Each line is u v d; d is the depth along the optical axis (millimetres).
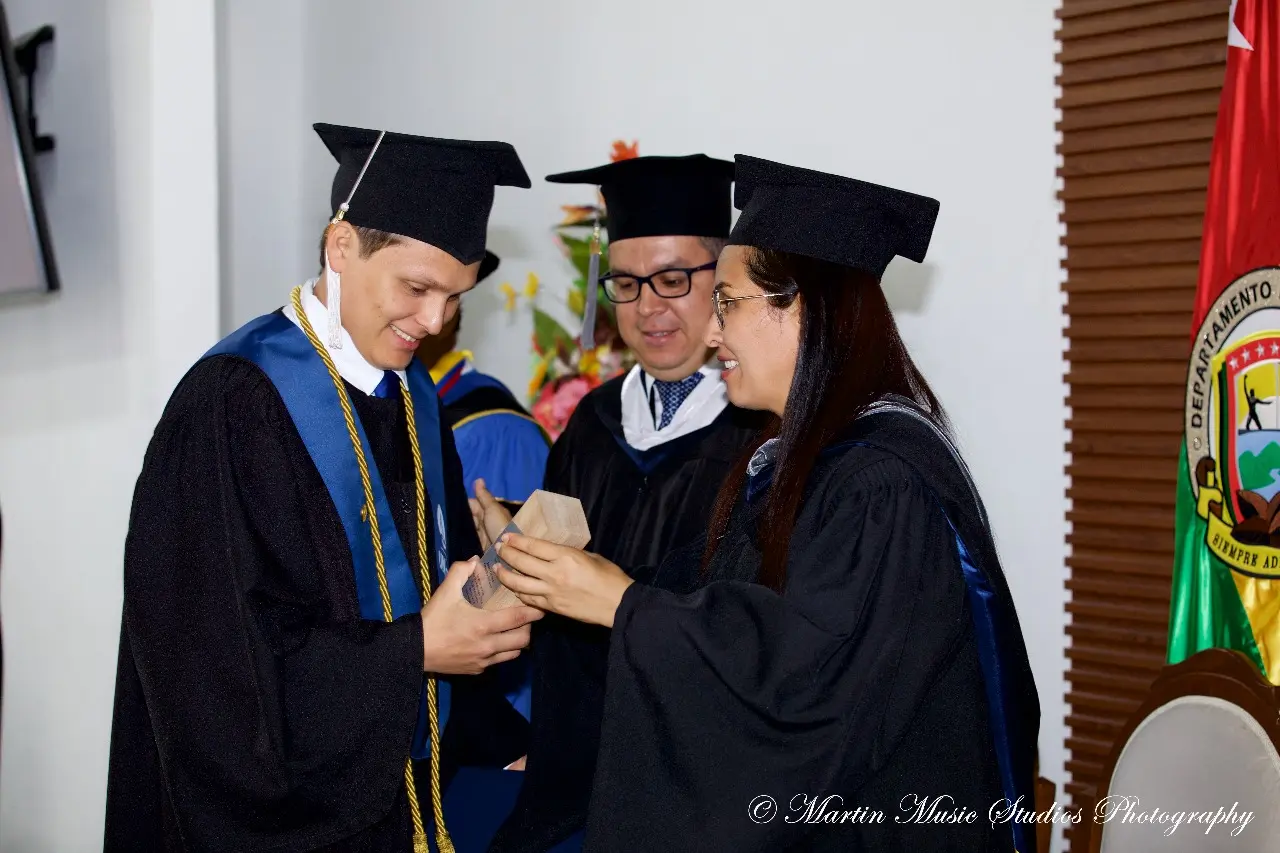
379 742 1498
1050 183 2809
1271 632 1982
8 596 2549
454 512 1928
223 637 1483
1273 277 1997
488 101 3908
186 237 2396
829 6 3172
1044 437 2838
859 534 1372
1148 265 2693
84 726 2510
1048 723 2830
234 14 4266
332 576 1593
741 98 3350
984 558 1426
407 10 4090
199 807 1486
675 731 1363
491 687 2025
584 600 1452
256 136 4344
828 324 1483
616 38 3609
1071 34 2750
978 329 2918
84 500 2480
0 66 2098
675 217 2287
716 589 1418
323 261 1696
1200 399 2113
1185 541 2141
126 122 2381
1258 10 2045
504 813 1885
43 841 2533
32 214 2164
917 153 3016
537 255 3785
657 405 2451
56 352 2482
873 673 1329
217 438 1542
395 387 1767
